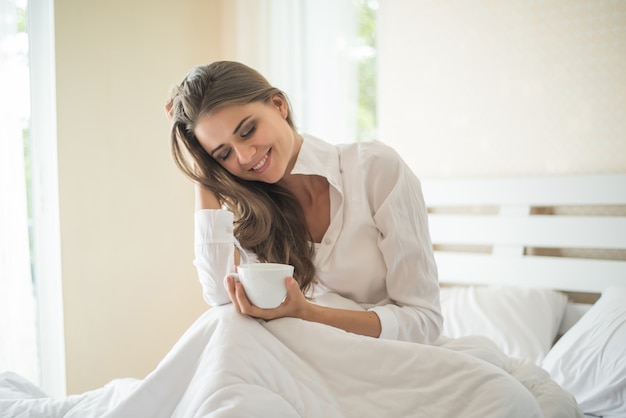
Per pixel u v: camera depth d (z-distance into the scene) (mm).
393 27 2564
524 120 2240
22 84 2016
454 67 2406
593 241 2025
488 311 1929
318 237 1274
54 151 2070
